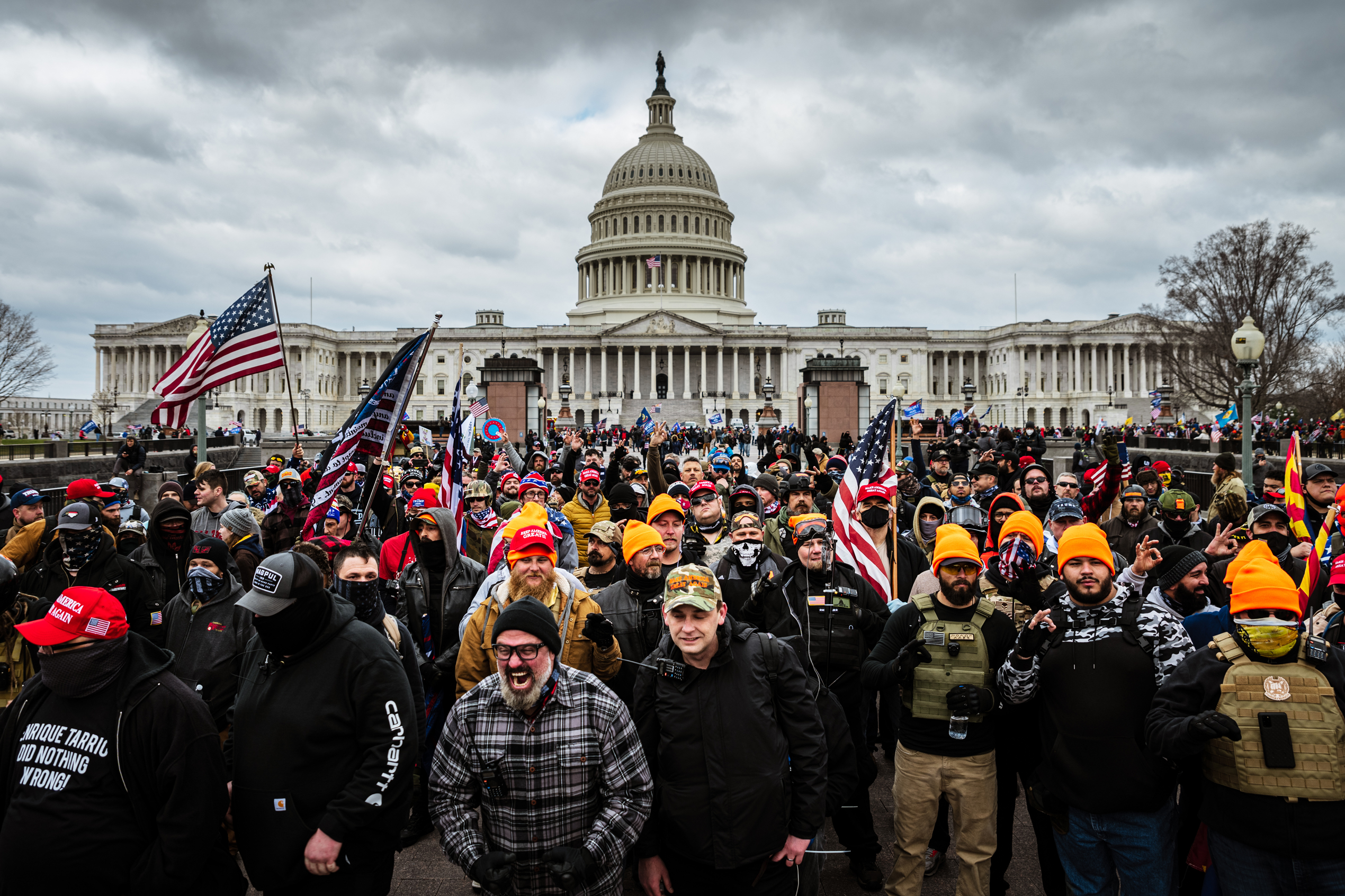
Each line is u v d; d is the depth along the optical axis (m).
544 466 21.55
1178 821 7.18
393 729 5.82
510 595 7.47
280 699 5.84
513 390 47.22
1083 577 6.58
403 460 24.33
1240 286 65.00
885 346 144.50
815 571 8.08
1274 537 9.96
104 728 5.46
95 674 5.46
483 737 5.70
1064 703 6.64
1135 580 8.02
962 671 7.27
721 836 6.02
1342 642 7.46
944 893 8.06
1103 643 6.59
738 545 8.97
